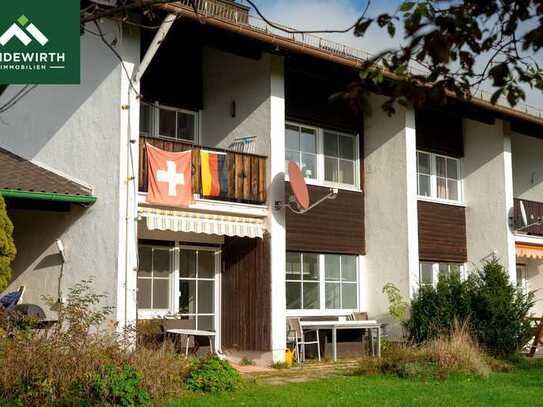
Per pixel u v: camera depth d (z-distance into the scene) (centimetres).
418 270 1844
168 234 1571
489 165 2162
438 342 1458
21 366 914
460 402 1066
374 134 1930
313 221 1781
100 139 1364
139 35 1364
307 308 1773
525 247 2203
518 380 1338
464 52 416
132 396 932
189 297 1598
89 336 1016
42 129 1499
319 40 1634
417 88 434
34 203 1384
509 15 399
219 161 1495
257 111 1614
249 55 1619
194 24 1430
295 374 1405
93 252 1342
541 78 429
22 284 1460
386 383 1273
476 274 1936
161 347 1130
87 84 1406
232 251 1633
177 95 1673
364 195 1931
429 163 2125
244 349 1573
